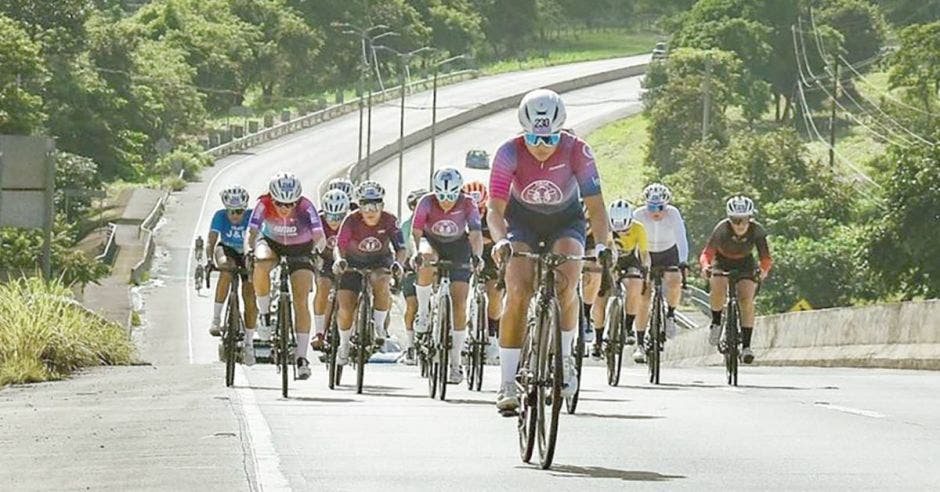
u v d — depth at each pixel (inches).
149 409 1302.9
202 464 918.4
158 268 7234.3
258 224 1546.5
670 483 855.7
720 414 1250.6
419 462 936.3
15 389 1676.9
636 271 1699.1
